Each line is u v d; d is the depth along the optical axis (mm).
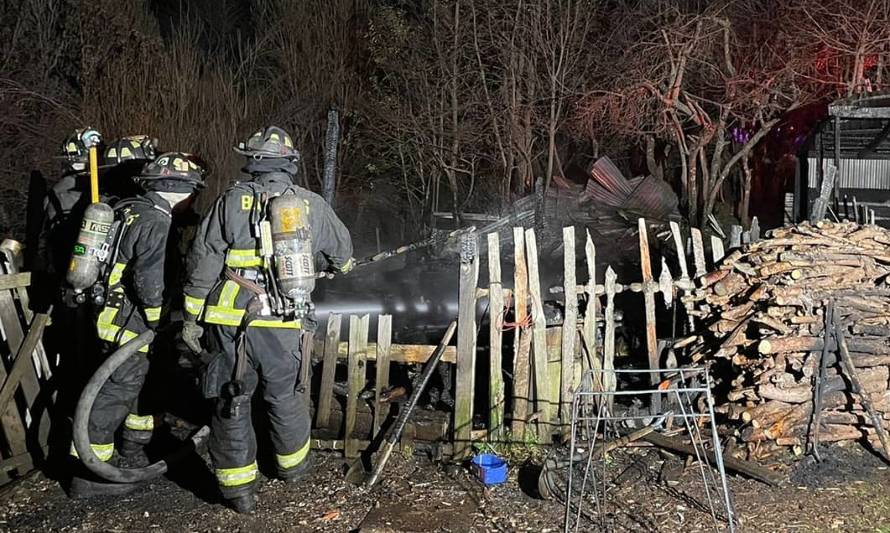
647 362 5703
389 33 12438
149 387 5074
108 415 4652
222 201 4211
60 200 5156
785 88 11812
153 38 10867
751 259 5219
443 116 12172
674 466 4824
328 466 4965
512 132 11734
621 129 12156
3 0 9305
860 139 10125
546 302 5832
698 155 12242
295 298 4125
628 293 6082
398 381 5711
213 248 4195
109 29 10039
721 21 10992
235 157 10789
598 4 12328
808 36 11336
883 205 9766
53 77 9727
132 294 4613
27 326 5156
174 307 4680
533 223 9672
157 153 5473
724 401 5191
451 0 11945
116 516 4441
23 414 5133
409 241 12094
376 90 13008
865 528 4152
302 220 4137
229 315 4191
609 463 4879
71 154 5160
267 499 4594
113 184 5289
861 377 4930
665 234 8148
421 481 4766
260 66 13539
